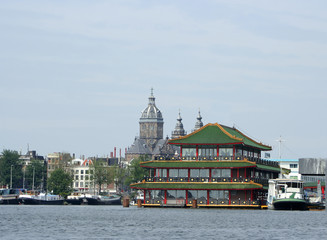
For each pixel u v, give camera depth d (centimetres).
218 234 12650
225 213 19375
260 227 14212
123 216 17888
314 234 12731
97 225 14662
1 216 17975
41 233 12719
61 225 14662
